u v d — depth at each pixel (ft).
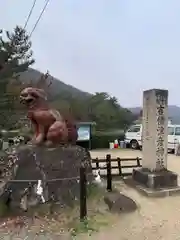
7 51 33.91
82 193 17.40
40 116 21.53
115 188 26.37
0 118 35.45
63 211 18.57
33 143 21.91
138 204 21.93
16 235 15.31
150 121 27.20
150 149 27.12
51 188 19.24
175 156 51.29
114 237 15.42
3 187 19.43
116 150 62.90
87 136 63.31
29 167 19.67
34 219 17.48
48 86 26.99
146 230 16.61
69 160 20.98
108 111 102.53
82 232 15.84
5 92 34.47
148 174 26.00
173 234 16.05
